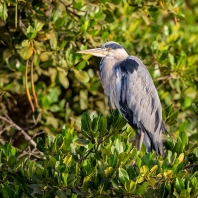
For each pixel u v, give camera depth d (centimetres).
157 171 867
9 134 1314
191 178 863
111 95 1198
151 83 1178
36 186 864
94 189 859
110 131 941
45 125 1310
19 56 1239
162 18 1616
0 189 900
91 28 1198
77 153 947
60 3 1186
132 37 1376
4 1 1124
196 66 1384
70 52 1185
